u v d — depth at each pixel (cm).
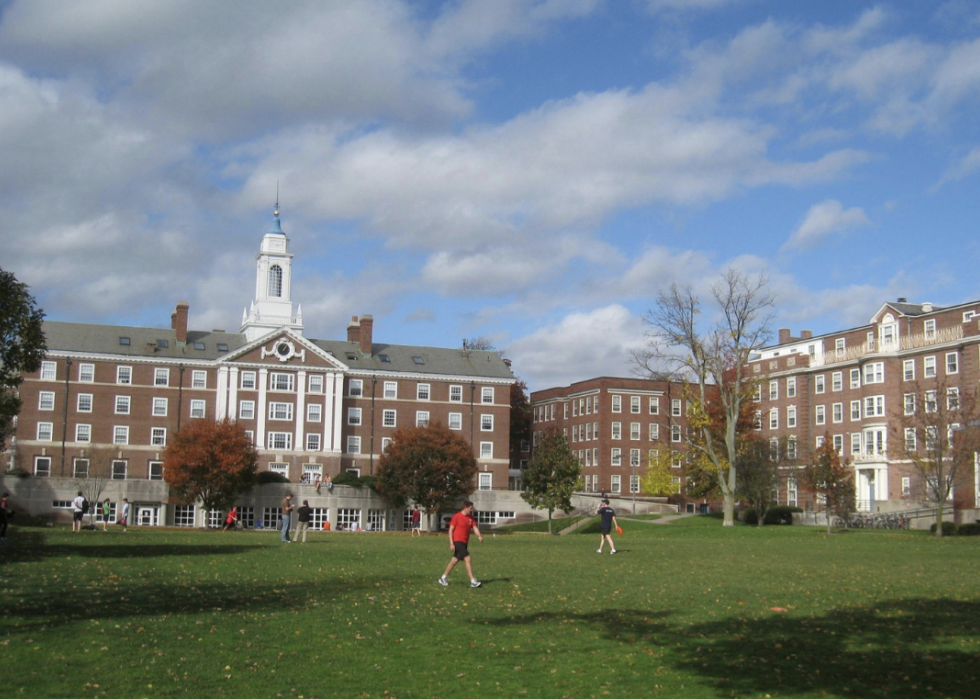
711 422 7212
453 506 8281
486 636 1861
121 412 9294
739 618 2103
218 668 1537
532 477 7456
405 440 8094
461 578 2809
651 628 1975
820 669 1622
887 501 7919
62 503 8100
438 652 1711
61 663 1522
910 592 2559
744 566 3309
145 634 1752
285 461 9594
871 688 1504
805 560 3616
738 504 9825
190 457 7575
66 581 2427
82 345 9269
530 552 3962
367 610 2114
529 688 1485
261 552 3597
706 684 1523
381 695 1424
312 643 1744
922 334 8588
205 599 2200
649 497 11281
